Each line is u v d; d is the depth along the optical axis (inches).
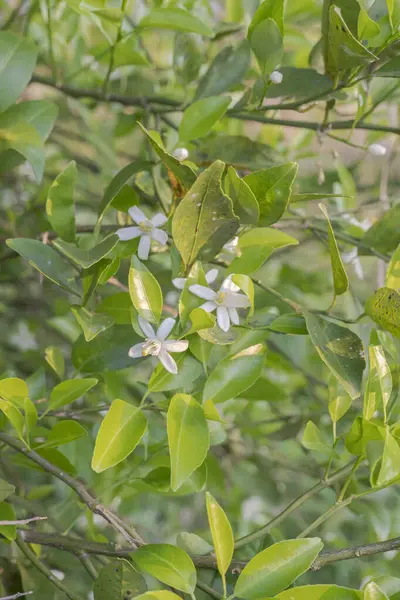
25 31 56.2
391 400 45.4
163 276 51.9
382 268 55.1
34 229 56.9
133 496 55.7
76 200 60.2
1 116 47.5
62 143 62.7
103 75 62.5
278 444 65.6
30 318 66.9
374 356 44.3
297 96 49.8
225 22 55.6
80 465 51.8
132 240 46.4
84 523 57.6
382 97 50.3
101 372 48.2
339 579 58.9
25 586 49.4
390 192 63.0
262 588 42.1
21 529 46.0
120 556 44.9
